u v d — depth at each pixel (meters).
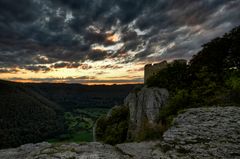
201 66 38.72
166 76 41.53
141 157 10.88
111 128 44.41
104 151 11.77
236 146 10.86
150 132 17.45
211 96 26.95
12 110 198.25
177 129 14.51
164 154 11.16
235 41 37.97
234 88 24.25
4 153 11.84
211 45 41.69
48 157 10.60
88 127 199.75
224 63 37.75
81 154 11.06
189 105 27.06
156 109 35.00
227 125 13.59
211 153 10.52
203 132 13.12
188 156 10.54
